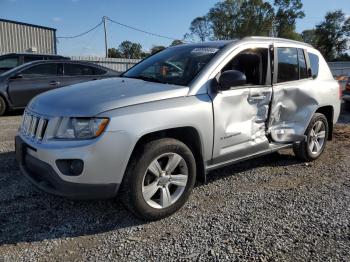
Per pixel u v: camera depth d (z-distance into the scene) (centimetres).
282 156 579
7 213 362
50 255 296
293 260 292
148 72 441
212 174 488
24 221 348
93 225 345
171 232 334
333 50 8031
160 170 347
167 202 355
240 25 6944
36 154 331
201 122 366
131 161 328
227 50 415
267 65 450
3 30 2592
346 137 730
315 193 429
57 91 382
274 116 461
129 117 320
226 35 7119
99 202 391
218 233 333
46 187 329
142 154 330
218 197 413
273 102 454
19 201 388
